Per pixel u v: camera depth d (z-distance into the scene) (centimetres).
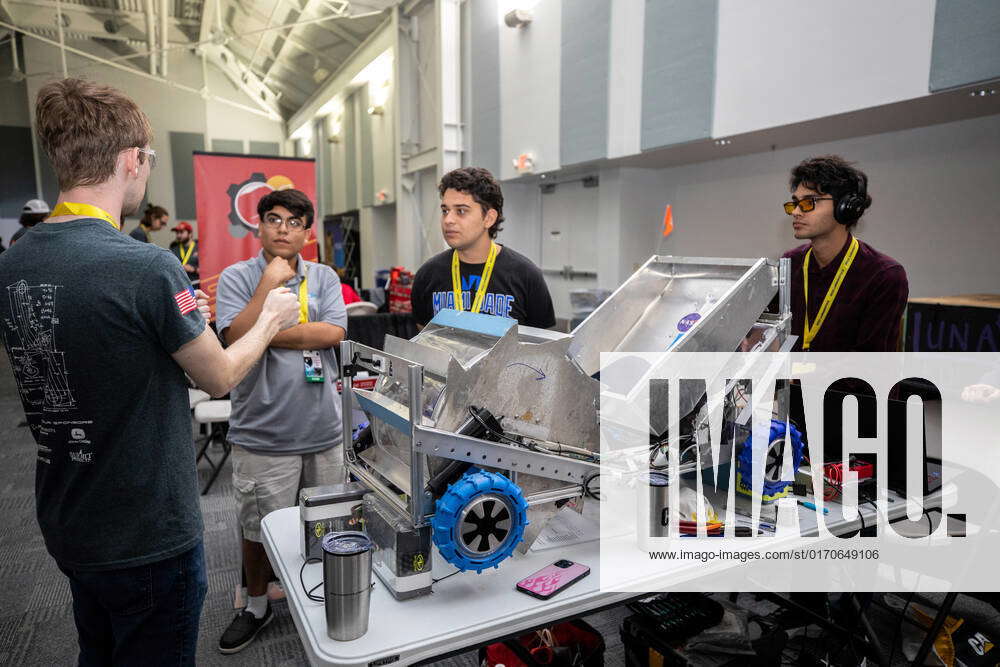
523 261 190
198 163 429
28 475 352
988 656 159
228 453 328
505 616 99
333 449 196
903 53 272
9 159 1227
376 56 843
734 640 142
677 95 397
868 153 357
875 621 168
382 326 419
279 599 224
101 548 104
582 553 120
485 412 108
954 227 318
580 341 139
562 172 542
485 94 628
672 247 521
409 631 95
